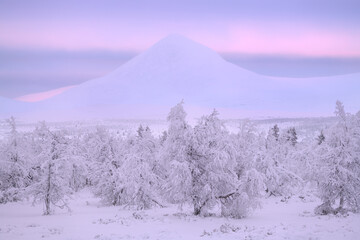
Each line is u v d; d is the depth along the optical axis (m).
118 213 25.92
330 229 16.08
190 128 23.12
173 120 23.22
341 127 23.47
